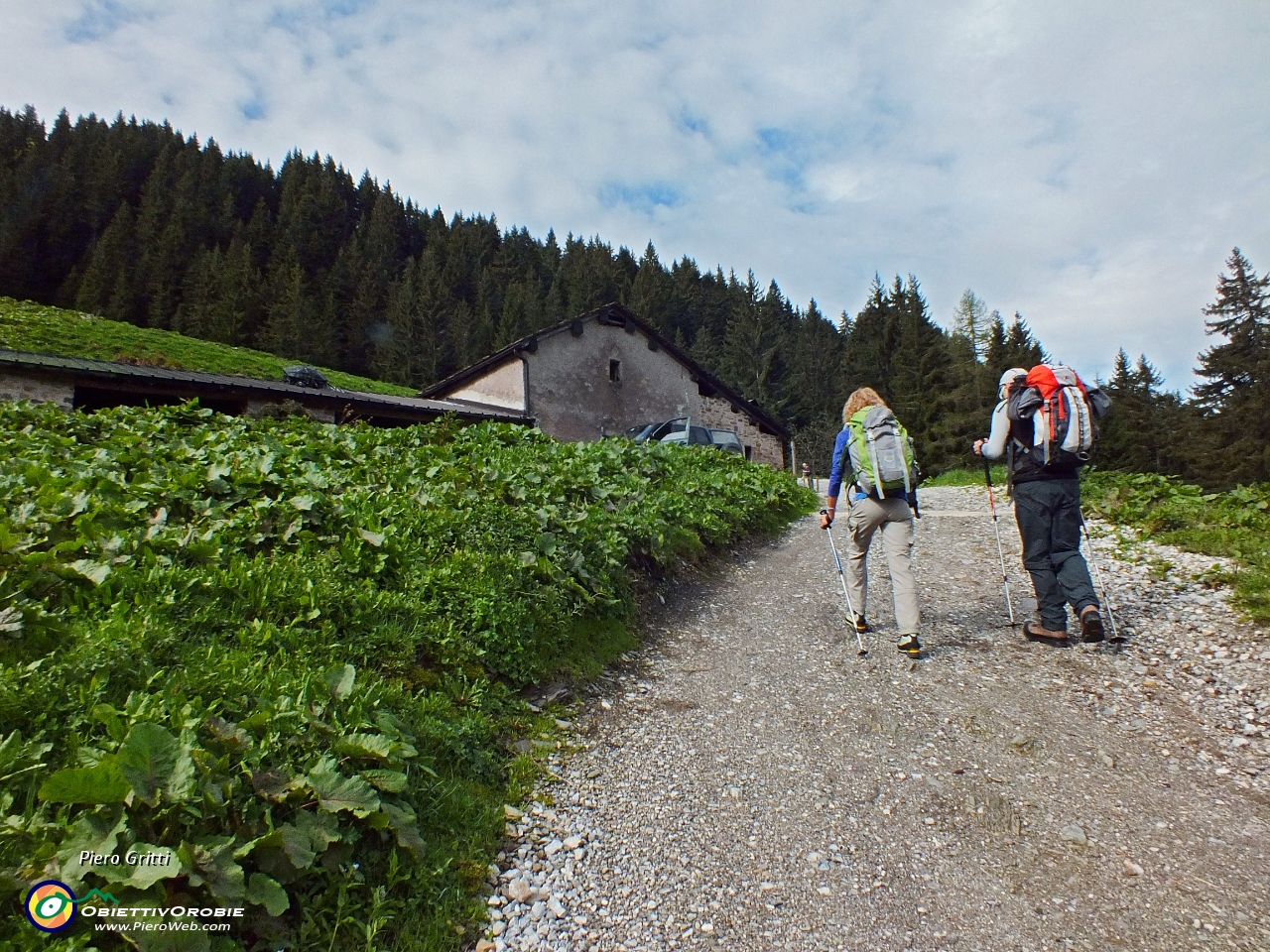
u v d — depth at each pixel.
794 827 3.05
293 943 2.07
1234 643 4.67
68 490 4.54
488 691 3.82
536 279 107.62
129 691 2.64
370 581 4.04
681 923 2.48
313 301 83.31
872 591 6.57
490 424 11.36
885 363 62.44
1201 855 2.84
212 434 7.65
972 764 3.55
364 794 2.43
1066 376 4.96
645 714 4.15
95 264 76.44
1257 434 38.16
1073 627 5.25
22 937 1.72
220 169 116.94
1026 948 2.38
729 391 29.09
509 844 2.85
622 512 6.91
